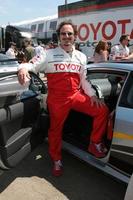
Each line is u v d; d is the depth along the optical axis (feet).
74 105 12.82
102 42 26.91
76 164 14.69
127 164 11.68
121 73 12.46
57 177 13.65
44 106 13.25
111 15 36.06
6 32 65.98
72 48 12.66
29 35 66.44
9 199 11.98
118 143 11.70
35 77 14.26
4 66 16.42
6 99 10.74
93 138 12.65
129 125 11.26
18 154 11.44
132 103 11.51
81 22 41.06
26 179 13.46
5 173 13.89
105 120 12.49
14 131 11.27
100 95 13.46
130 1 33.47
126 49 29.60
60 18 45.32
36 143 12.73
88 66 14.15
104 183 13.23
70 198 12.17
